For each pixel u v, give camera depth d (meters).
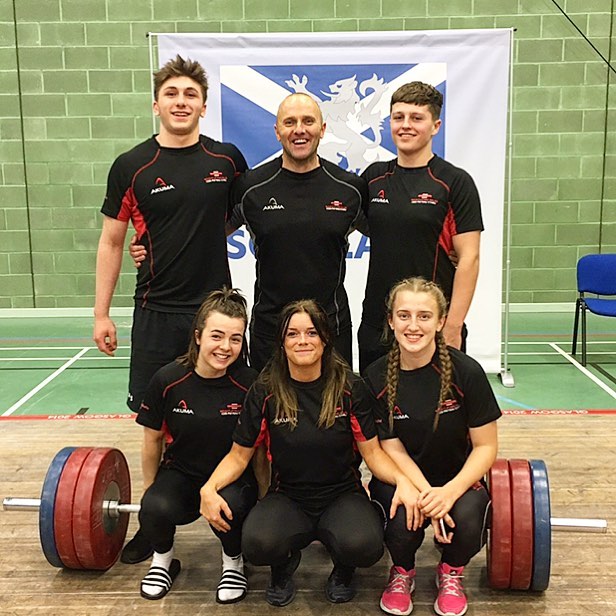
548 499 2.07
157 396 2.26
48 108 6.68
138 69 6.61
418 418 2.14
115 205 2.53
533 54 6.53
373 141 4.39
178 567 2.33
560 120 6.63
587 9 6.45
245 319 2.19
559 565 2.33
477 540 2.02
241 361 2.33
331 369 2.13
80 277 6.99
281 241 2.41
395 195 2.48
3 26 6.55
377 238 2.52
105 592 2.20
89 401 4.48
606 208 6.78
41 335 6.27
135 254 2.55
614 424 3.61
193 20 6.53
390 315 2.13
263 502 2.12
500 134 4.39
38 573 2.30
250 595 2.19
